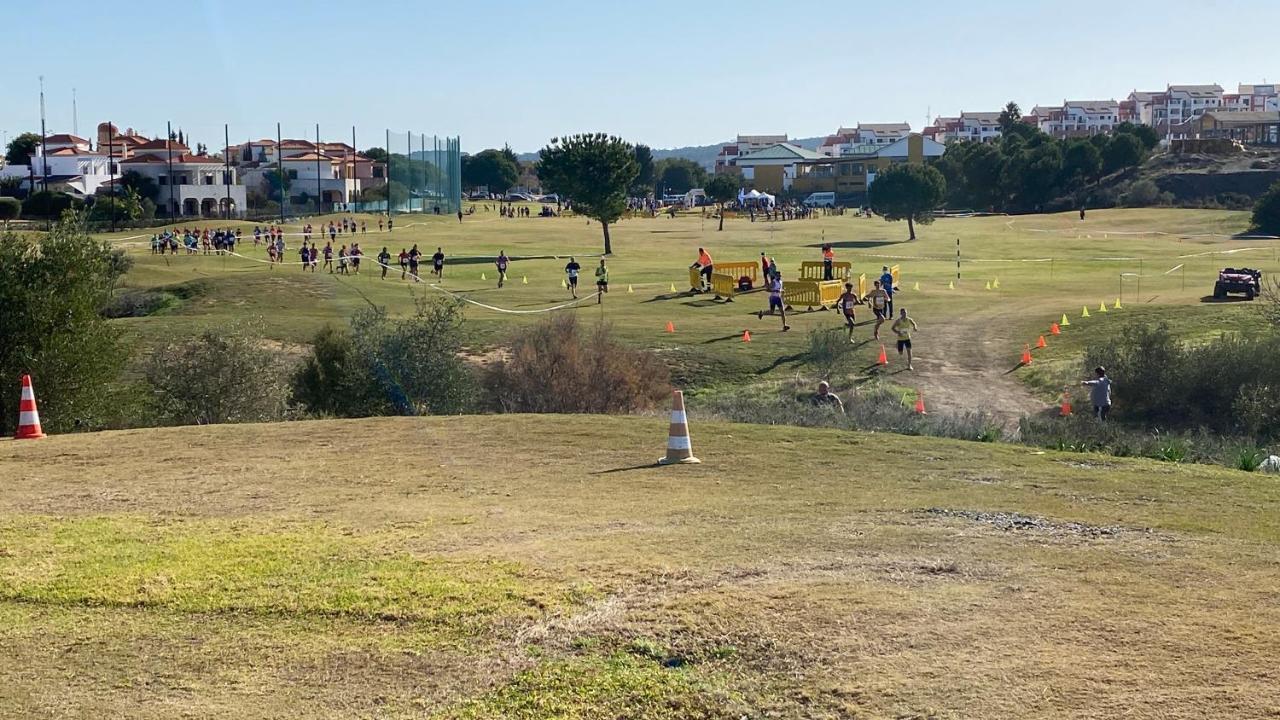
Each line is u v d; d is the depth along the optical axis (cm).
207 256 6844
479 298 4788
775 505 1095
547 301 4697
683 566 841
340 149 15175
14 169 12081
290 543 956
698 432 1566
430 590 810
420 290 5081
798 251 7681
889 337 3700
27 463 1380
